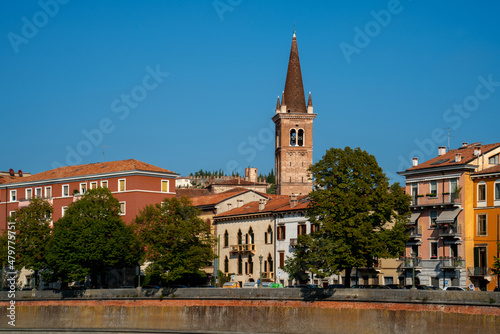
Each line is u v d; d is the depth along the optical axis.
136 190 130.25
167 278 105.69
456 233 100.44
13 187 147.75
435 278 102.75
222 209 141.75
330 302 89.50
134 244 110.88
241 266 133.38
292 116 199.38
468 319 76.62
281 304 93.62
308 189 199.25
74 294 108.19
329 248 90.62
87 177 136.25
